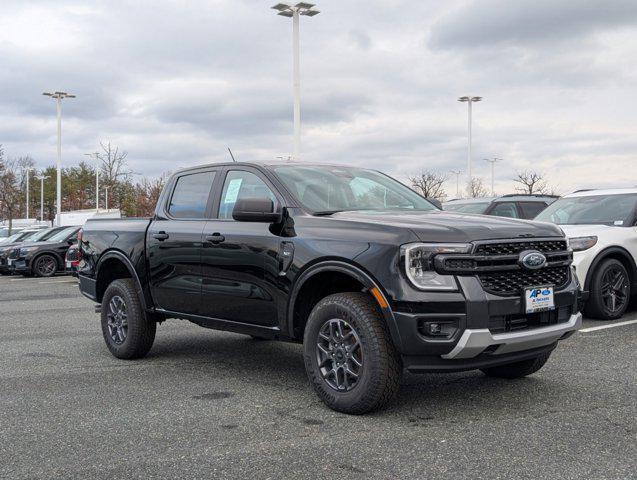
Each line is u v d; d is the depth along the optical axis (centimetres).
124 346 681
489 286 444
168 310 638
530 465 367
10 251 2125
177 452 398
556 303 478
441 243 439
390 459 380
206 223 600
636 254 871
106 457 392
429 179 4812
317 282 512
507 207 1265
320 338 486
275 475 359
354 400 459
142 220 683
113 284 697
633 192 932
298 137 2311
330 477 355
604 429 427
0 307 1241
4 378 607
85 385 575
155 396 533
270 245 528
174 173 674
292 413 477
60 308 1209
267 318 535
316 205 539
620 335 751
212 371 626
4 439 429
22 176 7481
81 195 8525
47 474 367
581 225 898
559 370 591
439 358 438
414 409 480
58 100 4381
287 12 2316
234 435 429
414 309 429
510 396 511
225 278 569
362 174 625
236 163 607
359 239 466
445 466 368
